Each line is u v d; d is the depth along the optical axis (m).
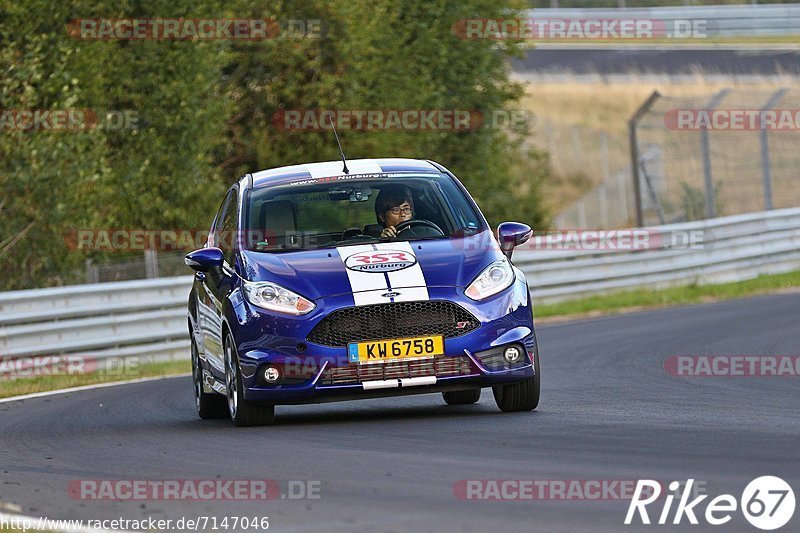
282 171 31.39
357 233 28.67
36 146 64.62
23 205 65.56
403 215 29.03
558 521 15.67
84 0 69.19
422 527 15.71
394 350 25.77
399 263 26.67
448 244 27.69
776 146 120.62
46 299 49.19
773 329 46.09
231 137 84.50
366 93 86.62
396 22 93.00
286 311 26.12
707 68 145.12
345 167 30.86
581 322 57.28
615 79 154.12
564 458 20.19
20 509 18.64
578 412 26.58
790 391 29.19
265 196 29.78
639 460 19.58
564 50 166.25
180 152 76.06
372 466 20.52
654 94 88.88
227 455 23.08
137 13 74.81
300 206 29.22
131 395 38.97
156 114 74.88
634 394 30.05
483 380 26.00
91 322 50.34
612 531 15.06
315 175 30.41
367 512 16.86
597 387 32.28
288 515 17.06
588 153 144.88
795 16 159.12
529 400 27.08
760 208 113.94
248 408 27.02
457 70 95.62
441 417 27.06
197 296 32.03
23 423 32.56
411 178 30.05
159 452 24.27
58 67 66.56
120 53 74.25
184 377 44.59
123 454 24.41
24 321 48.25
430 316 25.95
